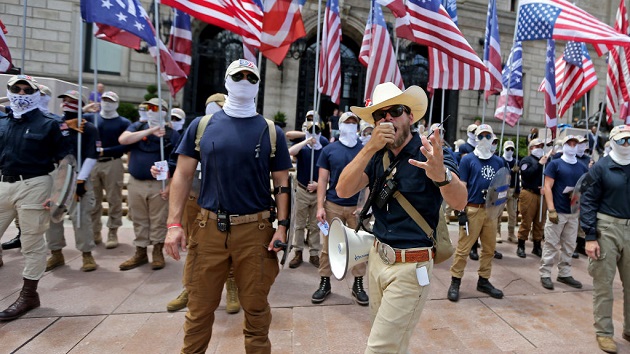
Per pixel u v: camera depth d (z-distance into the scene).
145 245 4.73
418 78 16.72
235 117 2.35
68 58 13.45
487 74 5.34
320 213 4.09
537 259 6.16
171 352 2.91
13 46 12.91
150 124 4.83
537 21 5.66
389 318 2.02
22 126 3.49
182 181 2.32
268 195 2.40
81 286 4.07
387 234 2.18
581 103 18.62
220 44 15.35
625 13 7.05
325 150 4.28
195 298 2.26
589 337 3.50
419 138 2.22
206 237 2.26
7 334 3.07
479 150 4.50
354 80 17.09
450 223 8.62
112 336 3.11
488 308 4.07
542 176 6.16
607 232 3.33
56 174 3.57
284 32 4.67
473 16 16.61
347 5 15.18
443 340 3.34
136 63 13.92
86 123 4.36
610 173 3.33
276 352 2.99
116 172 5.47
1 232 3.57
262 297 2.29
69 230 6.20
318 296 3.96
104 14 4.30
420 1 4.75
